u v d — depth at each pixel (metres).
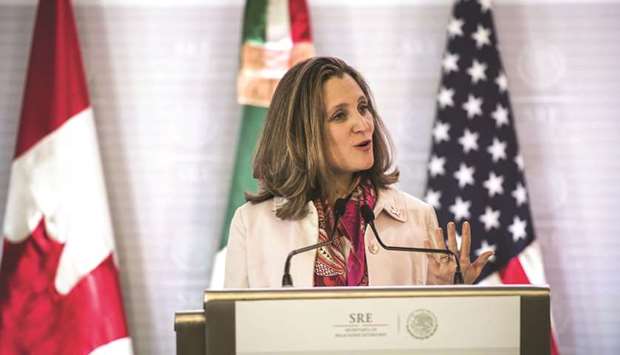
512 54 9.41
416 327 3.58
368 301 3.58
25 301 8.63
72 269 8.69
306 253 5.18
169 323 9.31
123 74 9.34
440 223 8.94
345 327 3.57
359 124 5.18
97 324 8.65
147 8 9.36
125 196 9.33
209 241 9.33
